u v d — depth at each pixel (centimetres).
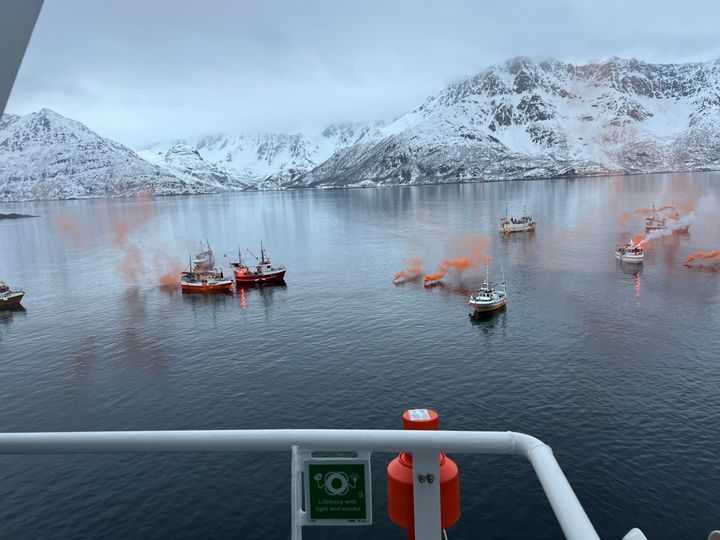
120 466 3788
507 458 3597
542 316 7681
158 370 6291
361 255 14075
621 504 3297
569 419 4447
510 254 12962
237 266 12581
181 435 319
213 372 6081
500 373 5541
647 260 11519
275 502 3303
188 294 10594
